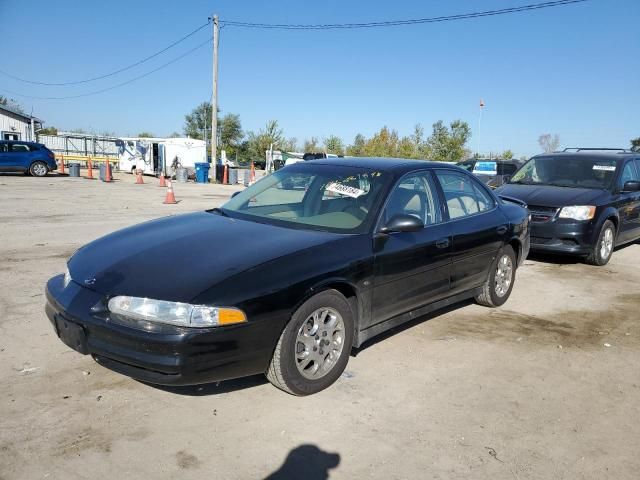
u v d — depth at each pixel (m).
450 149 38.59
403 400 3.59
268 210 4.55
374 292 3.98
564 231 7.75
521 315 5.55
